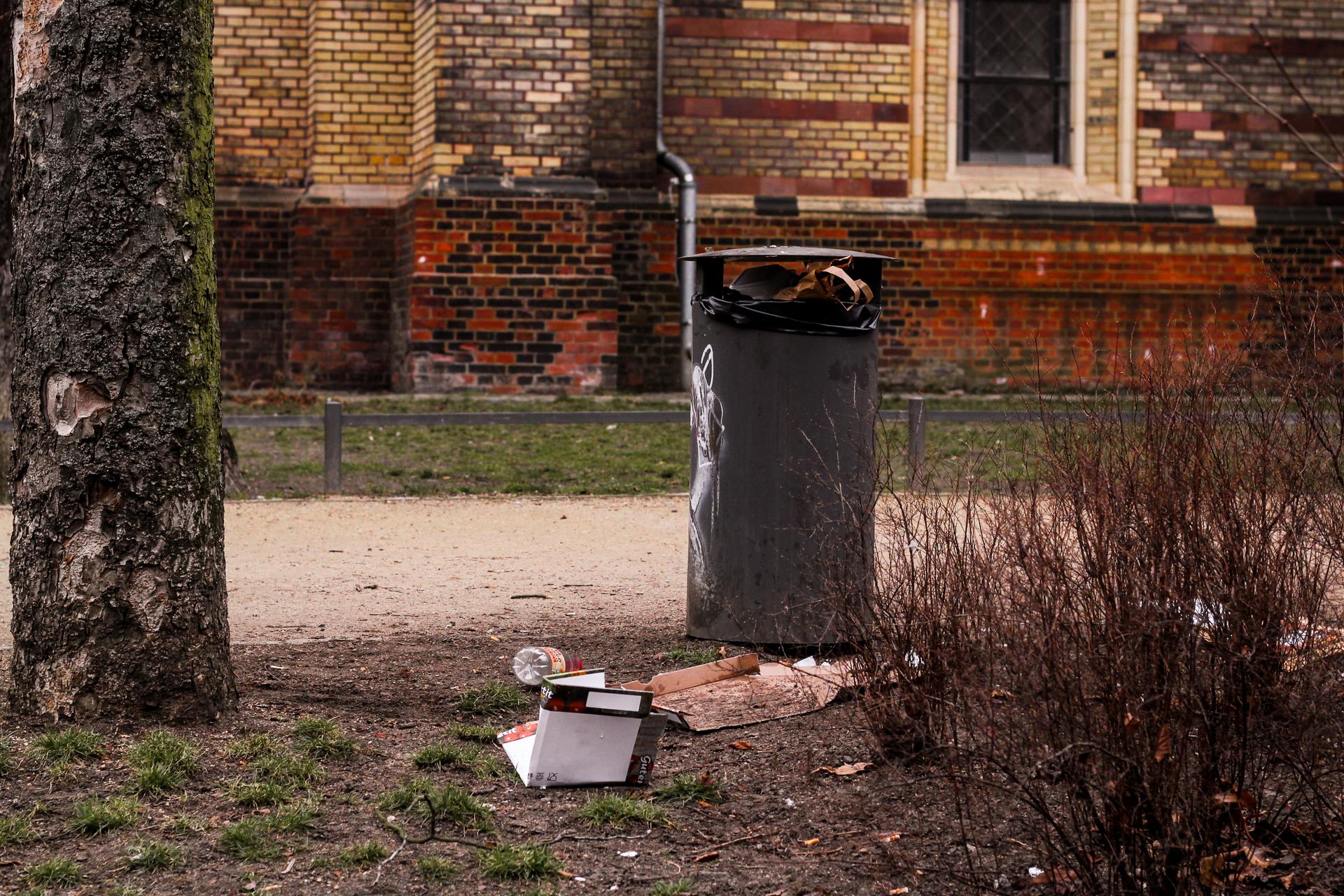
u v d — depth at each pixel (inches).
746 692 232.5
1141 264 816.9
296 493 488.7
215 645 210.2
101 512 201.9
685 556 390.9
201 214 207.6
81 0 200.5
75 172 200.7
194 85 206.7
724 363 265.3
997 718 159.0
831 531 256.7
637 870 168.4
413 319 728.3
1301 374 172.4
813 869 168.2
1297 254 827.4
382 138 770.8
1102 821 158.9
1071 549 161.2
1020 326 810.8
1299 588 160.6
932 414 494.0
